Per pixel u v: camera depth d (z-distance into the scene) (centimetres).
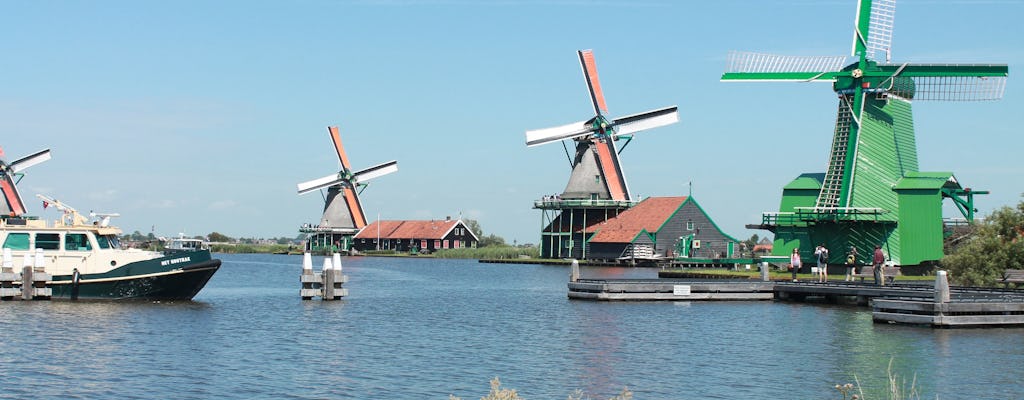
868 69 7012
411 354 3441
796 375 3041
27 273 4716
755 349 3506
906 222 7044
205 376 3011
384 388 2859
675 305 4997
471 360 3319
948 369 3097
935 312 3953
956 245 7306
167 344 3603
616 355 3412
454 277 8644
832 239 7219
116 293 4841
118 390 2798
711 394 2791
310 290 5378
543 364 3244
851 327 4025
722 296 5244
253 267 11269
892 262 7038
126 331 3894
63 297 4797
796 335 3819
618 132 11656
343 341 3744
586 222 11838
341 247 16550
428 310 4934
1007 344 3534
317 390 2827
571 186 11912
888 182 7088
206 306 4897
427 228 16238
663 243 10631
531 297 5844
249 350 3500
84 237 4841
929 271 7131
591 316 4538
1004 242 5475
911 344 3553
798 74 7238
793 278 5569
